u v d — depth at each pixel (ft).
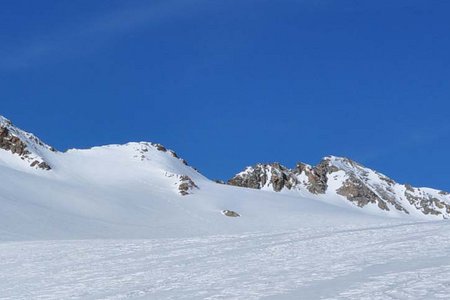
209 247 119.44
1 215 317.01
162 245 130.21
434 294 55.98
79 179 539.29
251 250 109.81
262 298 61.26
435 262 77.56
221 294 65.98
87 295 73.46
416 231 119.96
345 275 72.43
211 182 623.77
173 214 440.04
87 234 319.27
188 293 68.64
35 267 108.68
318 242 113.91
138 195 497.87
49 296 75.00
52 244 147.43
